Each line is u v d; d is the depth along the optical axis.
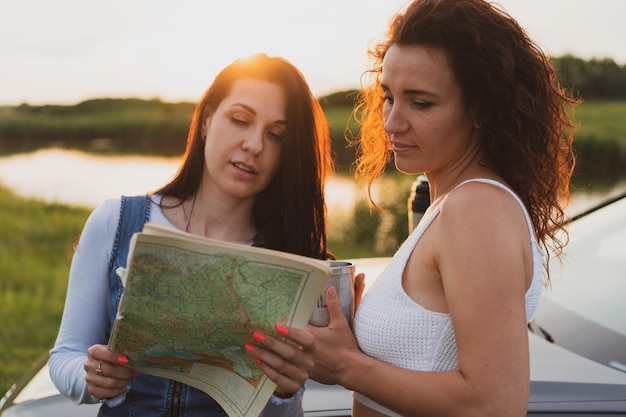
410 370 1.57
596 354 2.19
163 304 1.46
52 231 9.34
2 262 7.55
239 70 1.79
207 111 1.85
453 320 1.51
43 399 2.24
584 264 2.66
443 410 1.50
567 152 1.76
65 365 1.72
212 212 1.88
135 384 1.77
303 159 1.85
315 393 2.09
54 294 6.49
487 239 1.48
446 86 1.57
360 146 2.11
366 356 1.62
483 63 1.54
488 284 1.46
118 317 1.47
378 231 8.22
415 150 1.63
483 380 1.45
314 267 1.42
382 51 1.93
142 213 1.83
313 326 1.67
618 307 2.36
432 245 1.57
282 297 1.46
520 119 1.58
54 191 15.50
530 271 1.55
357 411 1.78
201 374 1.64
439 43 1.56
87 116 47.19
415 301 1.60
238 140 1.77
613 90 30.50
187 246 1.39
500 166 1.63
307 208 1.90
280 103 1.79
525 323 1.48
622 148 20.09
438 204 1.66
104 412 1.80
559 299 2.51
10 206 11.56
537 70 1.61
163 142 43.03
